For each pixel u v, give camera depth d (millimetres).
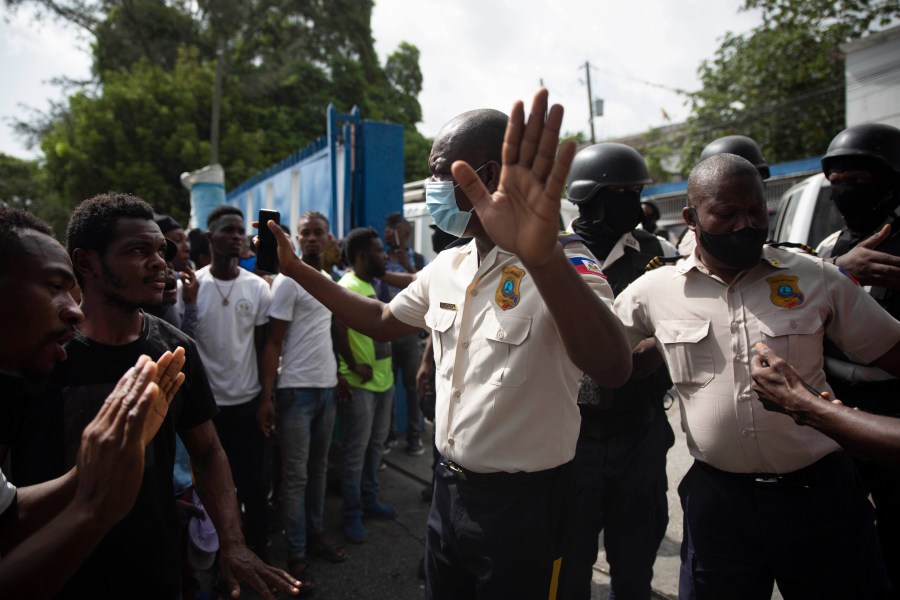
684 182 15898
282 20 21969
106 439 879
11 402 1346
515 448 1453
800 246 1795
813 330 1622
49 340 1096
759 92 15438
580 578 2178
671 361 1801
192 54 19750
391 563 3217
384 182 5223
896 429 1237
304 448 3125
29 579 841
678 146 23484
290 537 3041
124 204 1532
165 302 2541
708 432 1704
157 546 1446
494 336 1469
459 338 1555
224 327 3023
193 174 8453
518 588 1471
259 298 3174
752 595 1695
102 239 1481
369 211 5152
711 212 1618
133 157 16484
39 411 1376
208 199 8242
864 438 1267
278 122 19734
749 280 1726
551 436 1469
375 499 3768
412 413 4852
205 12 21516
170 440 1539
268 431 3098
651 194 16562
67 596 1342
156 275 1546
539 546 1469
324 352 3209
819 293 1648
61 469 1372
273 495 3834
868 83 13578
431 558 1658
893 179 2201
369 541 3465
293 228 6559
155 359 1541
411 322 1886
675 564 3094
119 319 1516
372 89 22672
